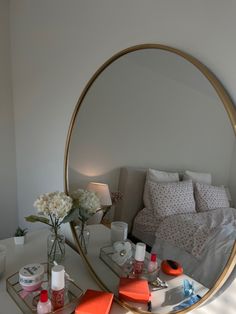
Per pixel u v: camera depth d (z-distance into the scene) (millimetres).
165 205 942
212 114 786
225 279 748
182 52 849
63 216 1102
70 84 1365
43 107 1605
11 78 1919
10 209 2039
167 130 920
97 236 1196
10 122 1954
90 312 881
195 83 820
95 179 1199
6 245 1365
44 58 1548
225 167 766
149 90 963
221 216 777
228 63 749
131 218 1057
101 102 1146
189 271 848
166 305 896
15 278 1074
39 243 1406
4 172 1974
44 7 1492
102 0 1137
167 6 895
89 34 1219
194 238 846
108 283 1082
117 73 1069
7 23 1844
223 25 750
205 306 849
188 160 870
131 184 1058
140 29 996
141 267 1001
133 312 929
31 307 919
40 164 1698
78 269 1190
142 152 1013
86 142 1231
